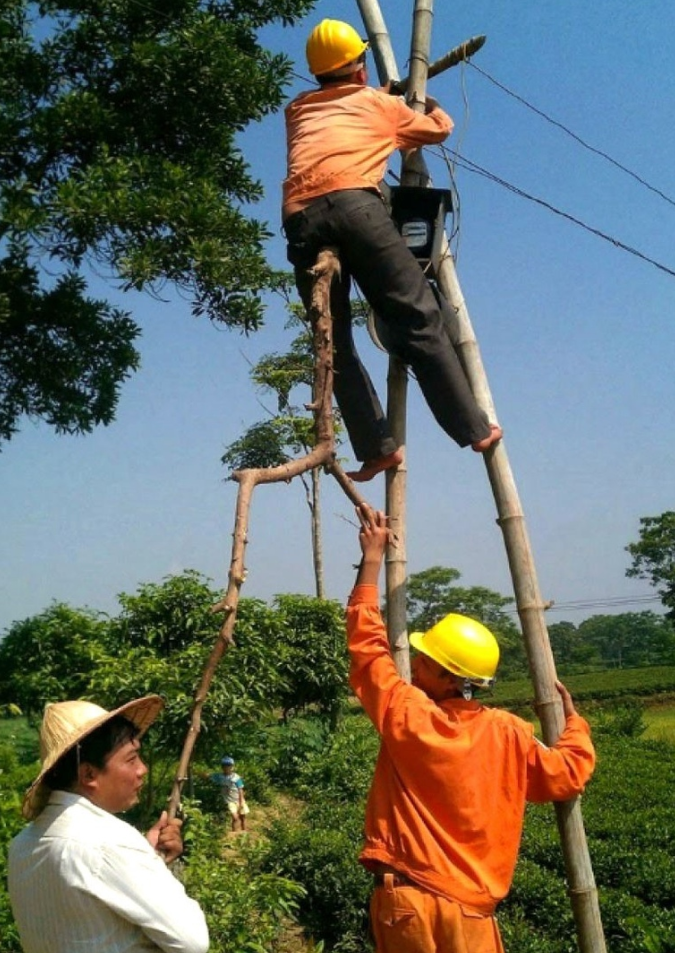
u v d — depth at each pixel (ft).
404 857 11.21
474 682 12.04
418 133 14.47
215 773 46.09
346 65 14.55
